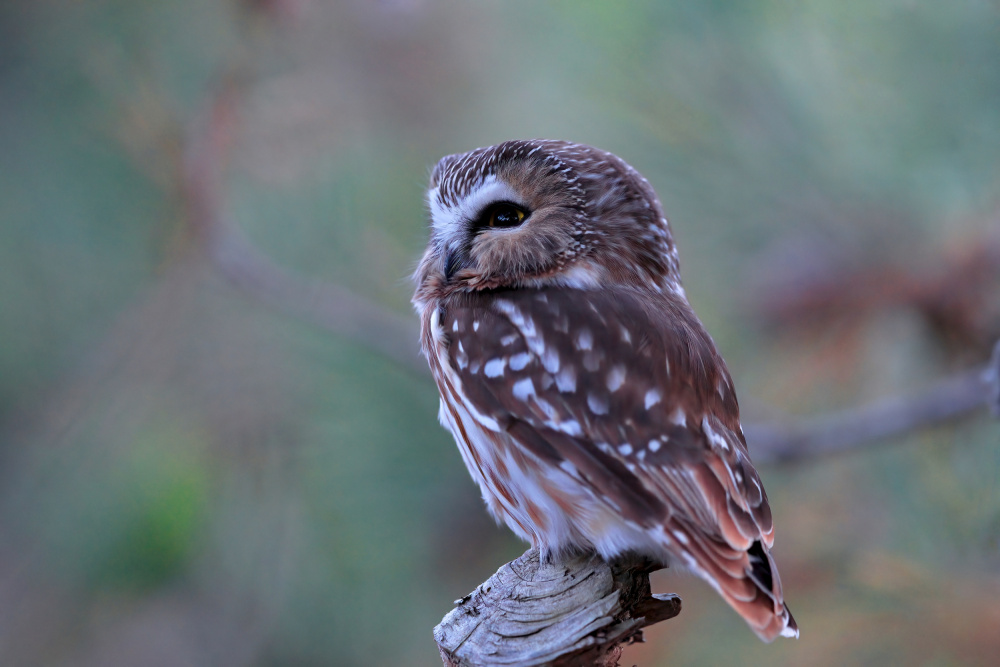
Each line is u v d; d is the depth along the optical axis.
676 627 9.62
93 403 11.55
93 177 10.66
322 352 10.69
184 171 10.20
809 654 8.23
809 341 9.89
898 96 8.88
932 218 9.30
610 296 7.33
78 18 10.33
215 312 11.31
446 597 11.19
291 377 11.23
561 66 10.29
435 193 8.41
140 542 11.84
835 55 8.97
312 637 11.70
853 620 8.20
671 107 9.26
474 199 7.97
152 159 10.20
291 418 11.19
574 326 7.14
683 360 6.96
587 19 9.72
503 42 10.96
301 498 11.01
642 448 6.74
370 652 11.65
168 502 11.55
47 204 10.91
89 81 10.45
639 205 7.79
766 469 10.05
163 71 10.18
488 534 10.76
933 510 8.62
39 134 10.84
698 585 9.83
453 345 7.50
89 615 12.91
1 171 10.95
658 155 9.41
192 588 12.37
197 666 12.28
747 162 9.27
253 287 10.70
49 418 12.11
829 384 10.12
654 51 9.25
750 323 10.05
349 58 10.50
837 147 9.12
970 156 8.86
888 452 9.45
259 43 10.09
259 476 11.16
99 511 11.94
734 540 6.45
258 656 11.94
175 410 11.51
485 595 6.36
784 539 8.91
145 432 11.71
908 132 8.90
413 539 10.77
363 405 10.49
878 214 9.30
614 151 9.65
